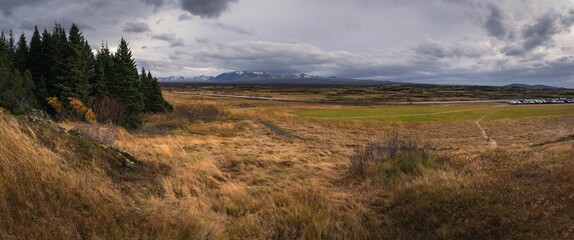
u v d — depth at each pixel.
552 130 44.19
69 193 6.32
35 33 39.53
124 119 33.53
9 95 19.97
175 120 46.25
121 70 37.94
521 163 11.80
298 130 44.62
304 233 7.36
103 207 6.41
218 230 7.18
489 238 6.21
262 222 7.96
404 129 48.50
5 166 5.93
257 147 24.34
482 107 81.94
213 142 24.73
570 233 5.59
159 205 7.83
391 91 175.00
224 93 140.75
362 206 8.88
